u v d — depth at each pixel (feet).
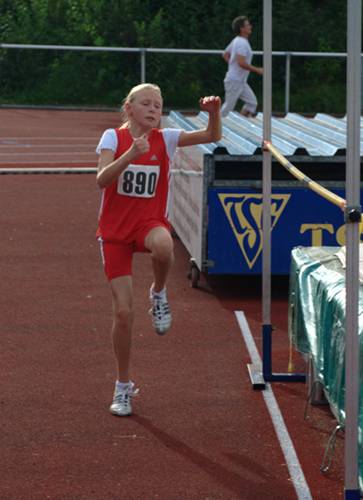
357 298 31.12
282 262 62.95
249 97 136.15
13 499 35.24
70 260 72.49
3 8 211.82
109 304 60.85
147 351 52.03
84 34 201.57
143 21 208.95
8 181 109.09
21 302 60.95
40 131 155.02
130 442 40.34
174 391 46.24
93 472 37.50
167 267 42.27
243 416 43.37
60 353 51.34
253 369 48.49
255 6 216.33
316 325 41.83
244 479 37.14
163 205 42.98
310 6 216.33
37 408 43.86
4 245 77.10
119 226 42.37
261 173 62.54
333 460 38.83
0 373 48.26
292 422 42.70
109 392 45.93
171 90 199.82
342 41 209.87
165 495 35.70
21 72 197.16
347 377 31.55
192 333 55.42
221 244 62.44
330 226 62.80
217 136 42.68
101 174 40.73
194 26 210.18
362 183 63.05
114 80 198.59
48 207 93.56
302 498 35.63
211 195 62.08
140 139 39.60
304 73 208.54
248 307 61.26
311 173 62.69
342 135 71.41
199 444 40.27
